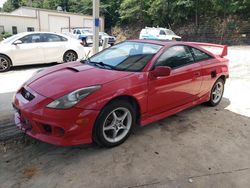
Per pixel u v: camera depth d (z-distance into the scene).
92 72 3.40
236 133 3.95
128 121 3.42
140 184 2.67
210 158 3.21
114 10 42.00
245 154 3.35
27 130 3.12
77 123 2.87
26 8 33.41
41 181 2.69
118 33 39.97
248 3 23.98
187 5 27.47
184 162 3.09
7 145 3.39
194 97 4.43
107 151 3.26
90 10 48.09
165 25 32.31
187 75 4.08
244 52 15.52
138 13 35.69
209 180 2.78
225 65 5.13
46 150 3.27
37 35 8.97
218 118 4.50
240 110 4.96
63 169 2.88
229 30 25.33
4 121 4.08
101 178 2.75
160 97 3.71
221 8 25.94
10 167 2.92
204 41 27.42
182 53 4.18
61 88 3.02
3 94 5.61
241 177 2.86
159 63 3.70
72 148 3.31
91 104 2.92
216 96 5.09
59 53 9.39
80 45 10.02
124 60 3.80
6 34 29.20
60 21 34.06
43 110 2.88
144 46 4.03
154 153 3.26
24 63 8.69
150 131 3.87
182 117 4.48
